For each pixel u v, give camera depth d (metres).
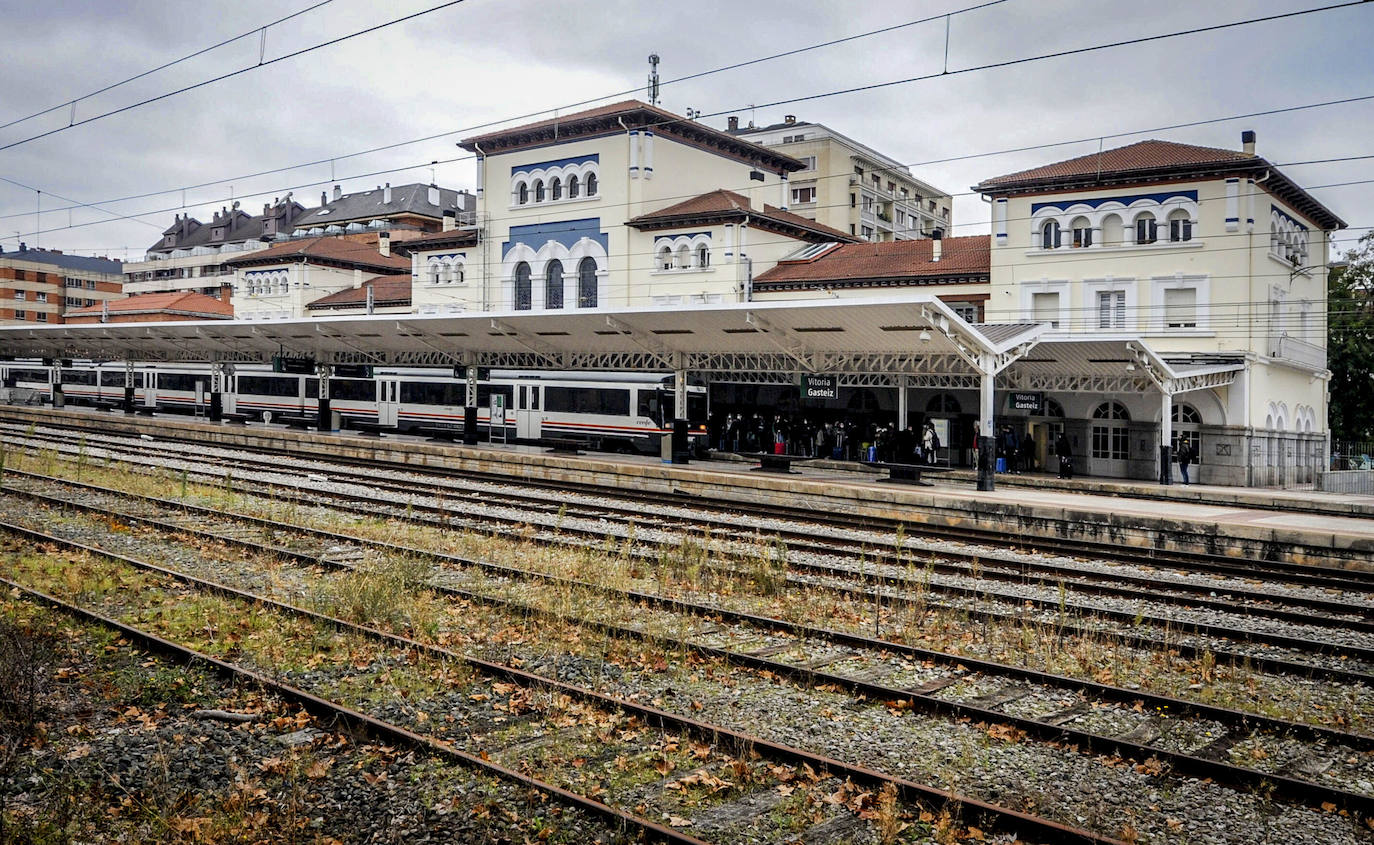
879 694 9.86
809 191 81.88
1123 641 12.31
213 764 7.98
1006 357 27.48
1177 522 20.66
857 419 42.03
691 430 38.94
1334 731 8.87
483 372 42.16
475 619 12.66
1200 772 8.05
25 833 6.73
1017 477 31.20
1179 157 37.66
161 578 14.33
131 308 82.06
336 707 8.86
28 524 18.86
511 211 52.31
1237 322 36.22
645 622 12.60
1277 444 38.09
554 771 7.85
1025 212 39.91
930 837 6.95
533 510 23.41
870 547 19.27
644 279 47.59
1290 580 17.06
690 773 7.93
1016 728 8.98
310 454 37.38
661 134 48.53
